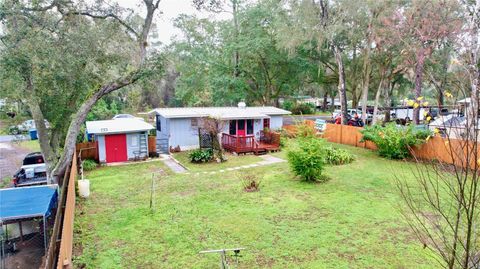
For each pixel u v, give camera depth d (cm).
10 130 1359
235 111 2180
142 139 1836
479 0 533
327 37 2173
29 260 815
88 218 956
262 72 3134
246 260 701
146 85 1359
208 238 809
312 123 2419
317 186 1230
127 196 1164
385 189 1174
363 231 827
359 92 3644
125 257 726
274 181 1316
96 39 1252
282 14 2386
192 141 2059
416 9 1841
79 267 688
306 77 3416
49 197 927
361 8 2108
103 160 1755
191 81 3191
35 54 1022
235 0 2764
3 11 961
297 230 843
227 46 2806
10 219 823
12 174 1669
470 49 396
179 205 1050
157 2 1282
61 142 1731
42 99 1230
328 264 677
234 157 1833
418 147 1552
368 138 1791
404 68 2456
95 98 1238
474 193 298
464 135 325
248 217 937
